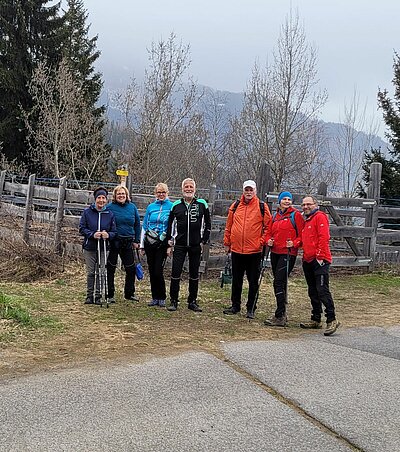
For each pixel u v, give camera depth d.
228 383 4.64
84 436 3.54
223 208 10.28
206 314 7.52
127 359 5.25
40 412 3.89
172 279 7.63
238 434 3.65
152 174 24.38
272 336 6.50
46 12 28.92
